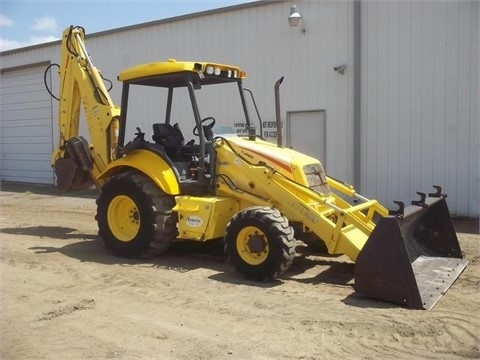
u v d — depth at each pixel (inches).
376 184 450.6
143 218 275.4
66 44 341.1
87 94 328.2
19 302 215.2
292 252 233.6
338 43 462.9
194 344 172.9
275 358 162.4
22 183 772.6
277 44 498.3
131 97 619.2
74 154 325.4
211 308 206.4
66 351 168.2
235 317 196.5
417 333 179.6
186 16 559.2
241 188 267.1
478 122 403.9
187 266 270.8
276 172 254.5
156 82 293.1
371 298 215.3
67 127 344.8
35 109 752.3
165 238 276.5
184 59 569.6
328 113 472.4
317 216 241.4
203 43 552.1
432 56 419.5
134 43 613.0
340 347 169.9
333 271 260.2
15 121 781.9
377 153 448.8
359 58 449.4
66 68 343.0
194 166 287.4
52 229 381.1
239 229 242.1
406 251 203.9
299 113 491.5
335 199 276.2
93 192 631.2
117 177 285.3
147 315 199.5
